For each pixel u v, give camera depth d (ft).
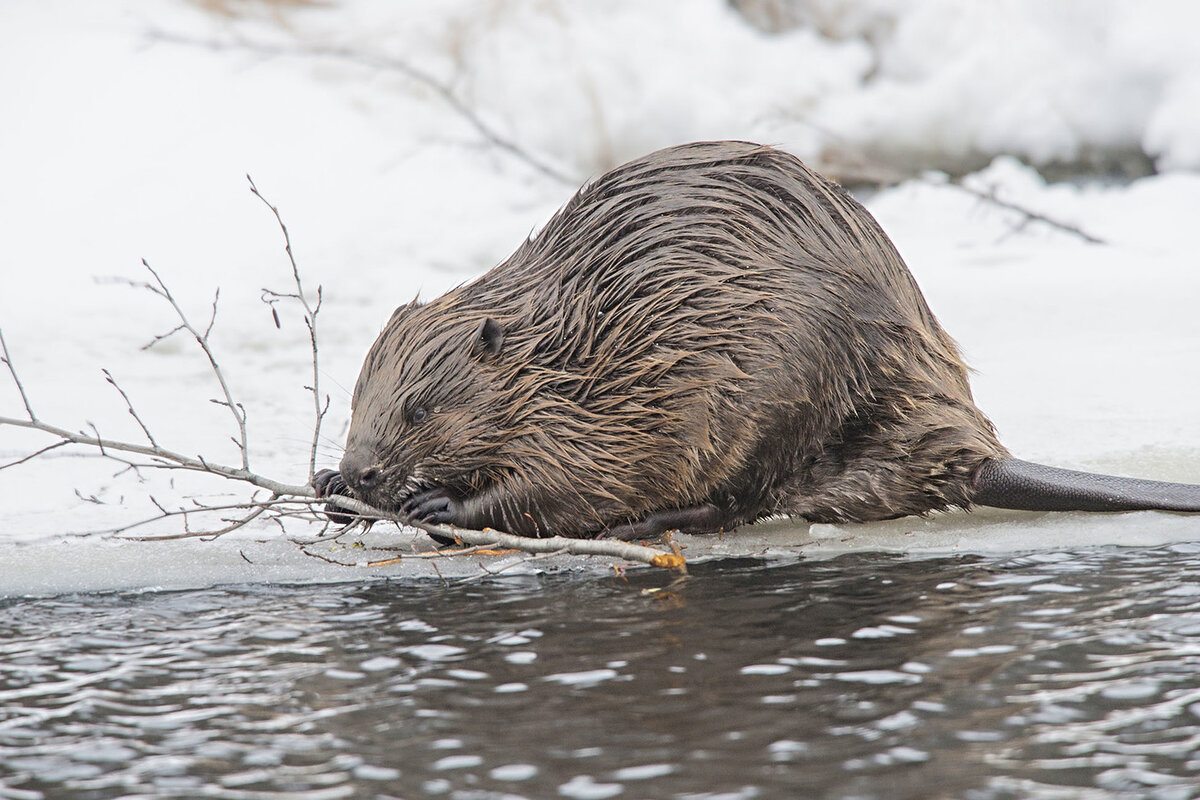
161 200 72.49
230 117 79.10
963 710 23.52
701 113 84.33
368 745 23.00
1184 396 47.03
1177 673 24.72
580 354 34.83
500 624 29.04
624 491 34.94
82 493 40.01
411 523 34.73
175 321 60.59
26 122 76.64
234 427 46.50
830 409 35.06
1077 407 46.37
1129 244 73.20
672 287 34.37
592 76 85.05
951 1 89.81
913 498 35.96
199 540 36.17
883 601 29.43
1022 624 27.53
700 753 22.18
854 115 87.71
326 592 32.07
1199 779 20.90
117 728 24.08
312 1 89.61
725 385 33.96
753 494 35.37
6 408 48.32
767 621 28.37
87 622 29.99
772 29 94.12
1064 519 35.55
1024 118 86.12
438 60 86.79
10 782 22.04
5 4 84.94
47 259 66.49
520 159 81.05
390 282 66.59
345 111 81.66
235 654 27.68
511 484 35.06
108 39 82.84
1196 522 34.55
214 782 21.84
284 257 68.49
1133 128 85.05
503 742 22.88
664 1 90.33
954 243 75.92
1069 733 22.53
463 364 34.83
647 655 26.61
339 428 46.44
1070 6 87.15
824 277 34.91
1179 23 84.02
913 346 35.83
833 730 22.88
